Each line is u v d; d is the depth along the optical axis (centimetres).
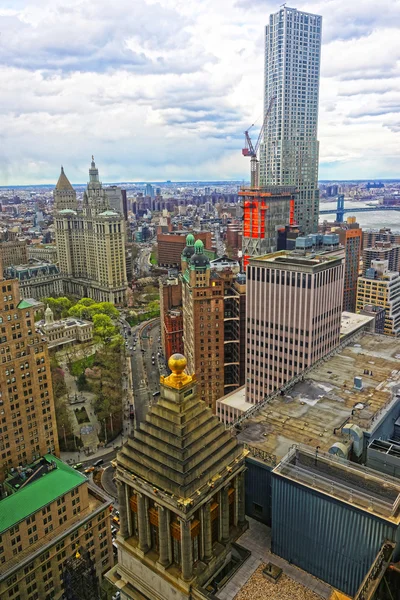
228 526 6131
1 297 15488
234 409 19775
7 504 12412
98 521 13938
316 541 5784
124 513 6159
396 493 5769
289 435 8081
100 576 14100
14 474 15750
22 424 16625
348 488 5628
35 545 12481
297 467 6169
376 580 4909
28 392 16650
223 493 5938
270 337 18712
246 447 7319
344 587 5644
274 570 5784
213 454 5828
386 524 5222
